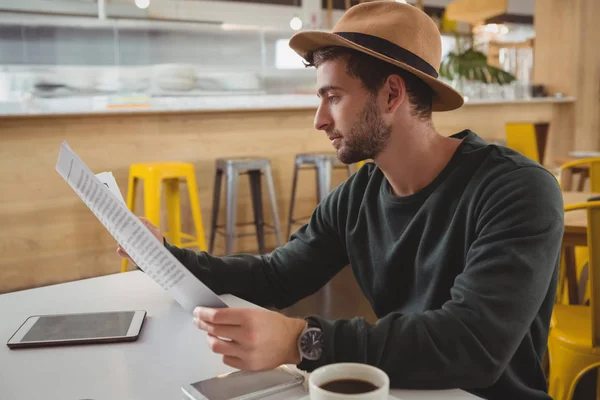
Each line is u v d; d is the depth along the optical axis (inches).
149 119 156.2
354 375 26.0
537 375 41.0
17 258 141.3
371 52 39.0
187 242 164.7
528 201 37.7
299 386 31.8
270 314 32.0
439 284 42.3
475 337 33.1
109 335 37.8
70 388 31.3
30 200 141.6
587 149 269.0
